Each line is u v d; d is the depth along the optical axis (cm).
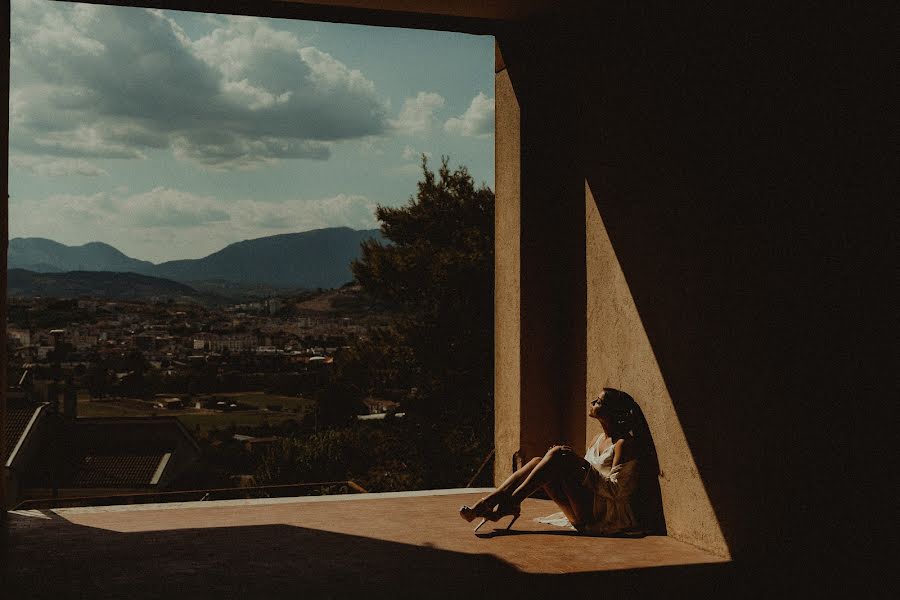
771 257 342
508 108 550
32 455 2617
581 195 512
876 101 287
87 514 473
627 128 456
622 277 463
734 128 364
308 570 360
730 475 371
